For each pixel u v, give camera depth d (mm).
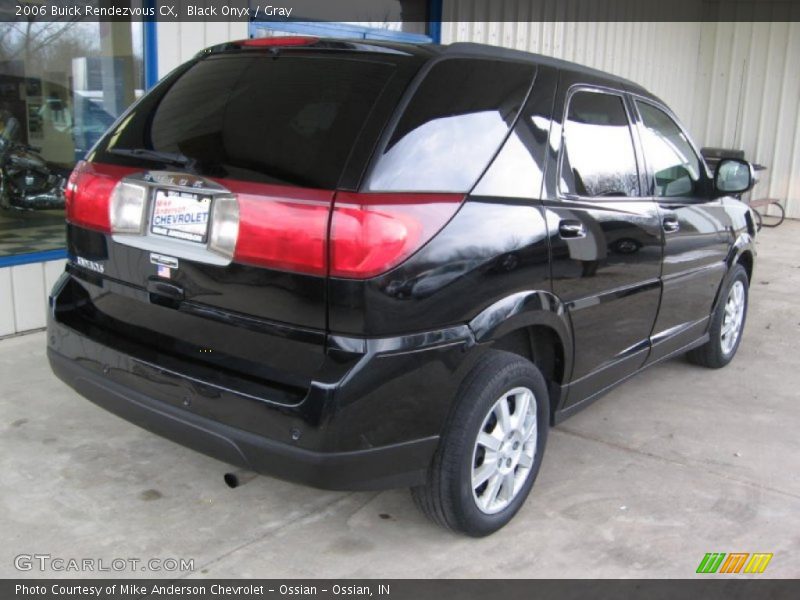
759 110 13312
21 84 5184
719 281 4770
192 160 2670
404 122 2561
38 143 5316
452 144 2695
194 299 2650
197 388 2568
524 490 3156
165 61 5590
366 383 2404
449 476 2764
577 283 3197
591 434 4082
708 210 4441
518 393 3002
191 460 3541
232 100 2805
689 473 3676
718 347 5035
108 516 3062
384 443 2512
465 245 2627
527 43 9281
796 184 13109
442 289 2557
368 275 2369
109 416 3930
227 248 2525
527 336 3199
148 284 2773
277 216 2426
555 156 3152
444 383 2619
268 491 3324
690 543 3076
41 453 3521
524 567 2873
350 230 2352
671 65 12867
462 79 2814
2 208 5164
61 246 5426
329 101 2631
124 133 3008
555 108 3201
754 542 3104
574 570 2869
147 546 2883
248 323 2537
